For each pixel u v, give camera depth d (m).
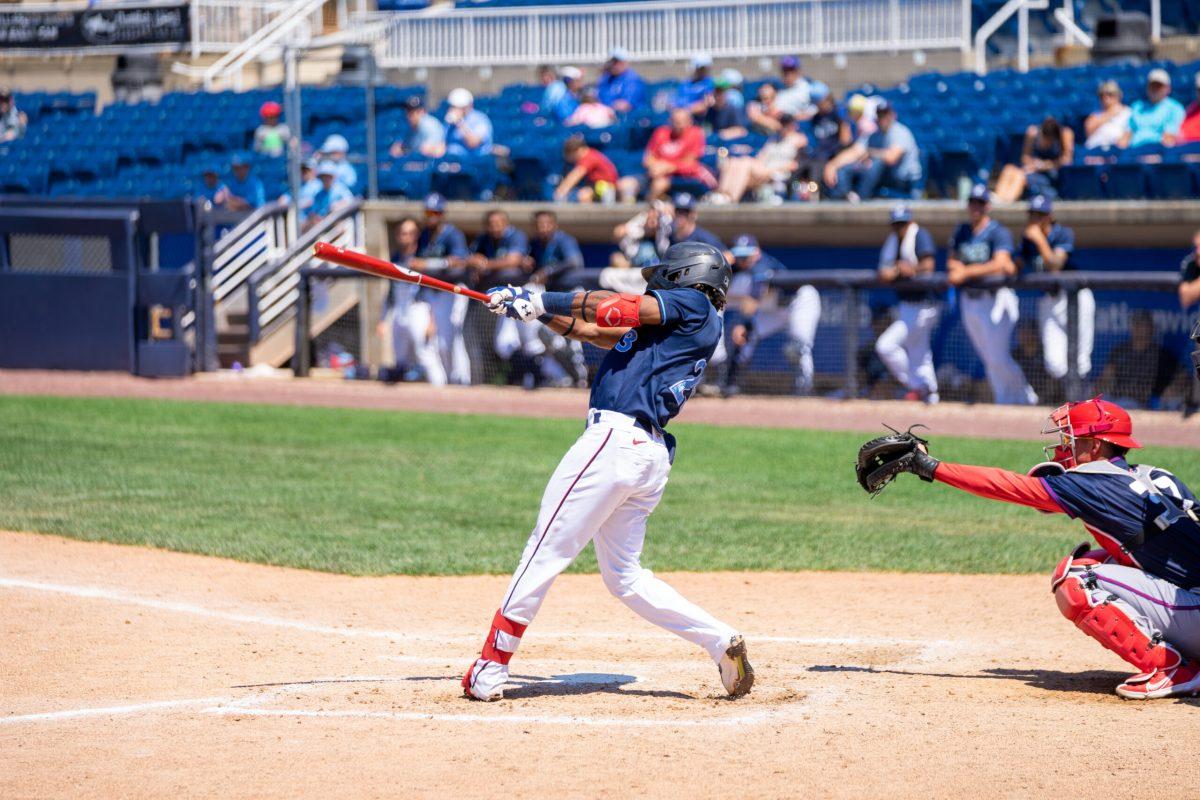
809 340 40.09
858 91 49.78
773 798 10.38
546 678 14.58
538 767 11.13
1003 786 10.66
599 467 12.79
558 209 45.72
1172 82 46.91
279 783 10.74
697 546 22.69
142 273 45.66
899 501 27.11
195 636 16.53
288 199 49.34
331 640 16.53
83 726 12.42
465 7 65.75
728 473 29.78
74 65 67.31
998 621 17.95
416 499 26.33
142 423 35.97
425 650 16.09
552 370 43.38
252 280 46.50
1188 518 13.50
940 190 44.16
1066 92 47.44
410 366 44.56
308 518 24.36
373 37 60.91
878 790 10.56
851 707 13.23
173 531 22.95
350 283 46.56
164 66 66.12
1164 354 35.91
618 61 53.06
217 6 64.12
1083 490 13.45
